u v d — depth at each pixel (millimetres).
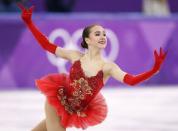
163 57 10852
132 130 17578
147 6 30562
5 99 23438
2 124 18406
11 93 24969
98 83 11500
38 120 19234
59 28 26078
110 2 34750
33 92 25328
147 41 27219
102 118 11883
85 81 11492
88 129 17641
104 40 11609
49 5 30656
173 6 35719
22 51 25766
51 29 26000
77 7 34062
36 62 25859
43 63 25875
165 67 27531
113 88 27062
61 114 11352
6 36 25641
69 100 11664
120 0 34844
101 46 11562
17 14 26250
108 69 11484
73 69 11641
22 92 25219
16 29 25719
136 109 21594
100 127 18031
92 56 11641
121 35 26812
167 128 17969
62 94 11594
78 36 26234
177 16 27938
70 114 11602
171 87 27250
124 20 26891
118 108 21750
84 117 11688
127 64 26828
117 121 19141
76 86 11555
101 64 11539
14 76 25734
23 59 25766
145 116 20125
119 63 26734
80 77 11539
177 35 27656
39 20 25922
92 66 11539
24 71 25797
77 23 26234
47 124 11758
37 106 22047
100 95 11930
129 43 26891
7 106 21891
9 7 28734
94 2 34469
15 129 17594
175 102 23328
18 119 19359
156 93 25609
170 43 27547
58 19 26078
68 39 26141
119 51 26734
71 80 11641
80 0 34094
